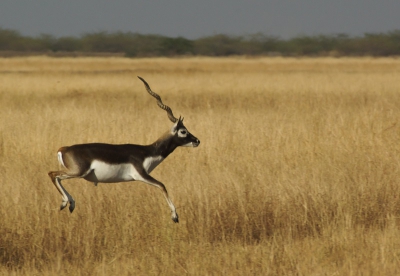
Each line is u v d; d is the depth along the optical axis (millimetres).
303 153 40156
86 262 25125
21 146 42469
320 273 23453
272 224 29109
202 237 27625
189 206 29297
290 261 24875
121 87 95938
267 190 30703
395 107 62875
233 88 92125
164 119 54844
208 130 46562
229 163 37500
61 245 26859
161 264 24891
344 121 50812
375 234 27641
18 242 26531
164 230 27750
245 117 54406
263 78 115750
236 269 24234
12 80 105750
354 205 30703
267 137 44781
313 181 32094
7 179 32625
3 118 54094
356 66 195500
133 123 50875
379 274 23344
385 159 37250
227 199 29781
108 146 26531
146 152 27453
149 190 31172
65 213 28484
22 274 24047
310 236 28172
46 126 47094
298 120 53656
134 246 26875
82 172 25797
